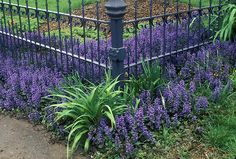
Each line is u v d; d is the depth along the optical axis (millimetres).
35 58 5070
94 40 5660
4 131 3930
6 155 3531
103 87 3699
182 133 3568
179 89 3908
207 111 3807
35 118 3980
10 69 4828
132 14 8648
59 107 3855
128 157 3268
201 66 4566
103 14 8609
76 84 4062
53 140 3686
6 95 4367
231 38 5395
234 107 3887
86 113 3527
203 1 8758
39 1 9727
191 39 5062
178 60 4758
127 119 3490
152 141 3408
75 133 3557
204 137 3490
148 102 3805
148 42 5000
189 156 3297
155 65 4141
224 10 5324
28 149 3602
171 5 9086
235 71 4500
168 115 3711
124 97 3775
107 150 3367
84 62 4496
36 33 5797
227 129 3549
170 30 5543
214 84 4211
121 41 3766
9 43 5582
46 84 4352
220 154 3299
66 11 8594
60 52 4566
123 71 3883
